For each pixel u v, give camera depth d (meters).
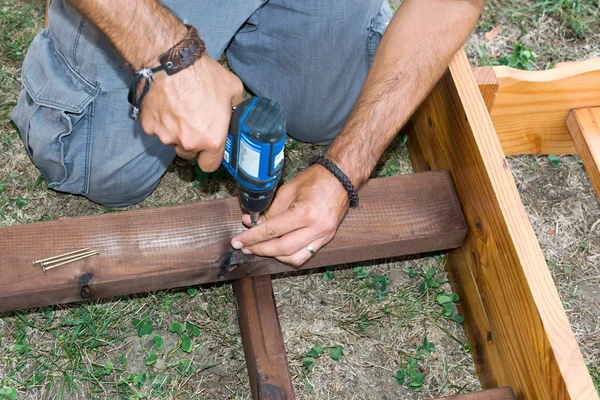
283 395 1.73
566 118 2.28
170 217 1.83
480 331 2.03
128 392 1.98
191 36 1.48
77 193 2.25
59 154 2.07
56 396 1.97
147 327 2.09
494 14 3.01
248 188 1.58
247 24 2.26
